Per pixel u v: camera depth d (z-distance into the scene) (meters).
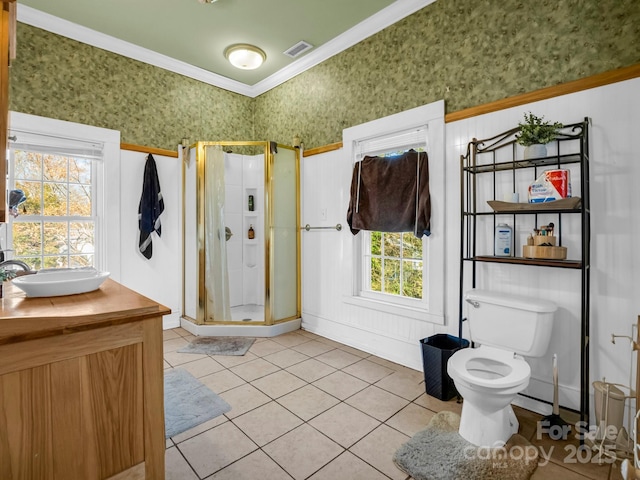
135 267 3.45
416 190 2.61
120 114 3.32
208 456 1.65
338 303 3.28
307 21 2.92
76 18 2.88
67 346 1.11
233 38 3.19
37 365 1.06
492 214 2.16
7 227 2.83
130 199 3.40
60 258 3.09
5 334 0.99
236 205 4.18
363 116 3.05
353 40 3.09
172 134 3.70
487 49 2.28
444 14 2.49
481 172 2.26
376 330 2.96
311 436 1.81
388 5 2.71
